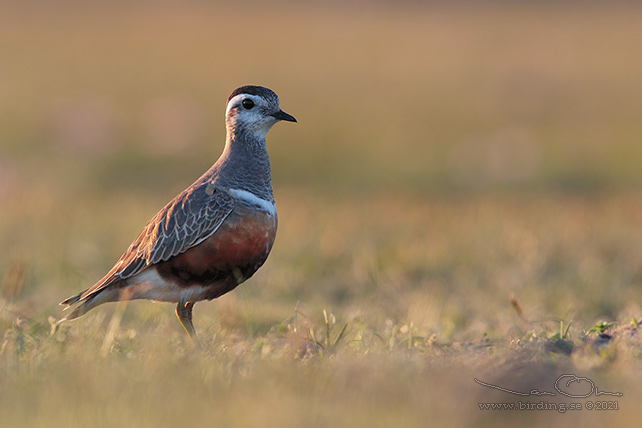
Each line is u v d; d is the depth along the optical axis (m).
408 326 9.31
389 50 50.59
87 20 58.44
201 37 53.88
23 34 51.69
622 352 7.03
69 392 6.25
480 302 12.00
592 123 34.19
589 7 66.25
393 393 6.20
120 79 40.94
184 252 8.63
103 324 9.94
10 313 9.92
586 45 50.84
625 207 20.36
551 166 27.77
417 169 28.59
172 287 8.79
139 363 7.07
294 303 11.86
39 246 14.75
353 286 13.09
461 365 6.77
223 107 36.25
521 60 46.41
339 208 20.97
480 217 18.95
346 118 35.56
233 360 7.23
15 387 6.44
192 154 29.48
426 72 44.66
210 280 8.81
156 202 21.78
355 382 6.45
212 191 8.79
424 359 7.27
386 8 67.31
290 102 38.03
